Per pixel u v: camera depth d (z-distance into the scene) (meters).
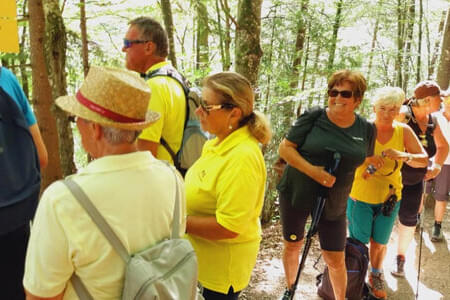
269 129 2.00
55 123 3.92
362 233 3.33
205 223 1.90
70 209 1.20
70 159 3.98
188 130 2.46
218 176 1.90
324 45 7.62
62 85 3.69
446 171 4.41
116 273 1.28
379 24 9.48
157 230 1.40
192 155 2.47
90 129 1.33
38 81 3.82
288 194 2.90
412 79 10.73
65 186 1.22
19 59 5.73
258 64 4.15
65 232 1.21
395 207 3.30
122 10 7.68
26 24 5.61
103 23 7.52
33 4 3.73
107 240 1.25
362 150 2.68
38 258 1.23
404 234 3.75
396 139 3.23
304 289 3.54
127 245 1.29
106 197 1.25
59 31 3.58
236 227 1.84
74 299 1.29
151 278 1.26
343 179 2.69
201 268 2.07
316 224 2.70
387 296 3.49
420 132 3.74
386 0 8.59
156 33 2.51
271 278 3.69
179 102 2.42
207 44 8.23
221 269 2.03
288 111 6.39
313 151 2.69
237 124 1.95
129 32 2.53
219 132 1.96
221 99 1.88
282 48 7.36
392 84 9.24
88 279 1.27
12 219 1.83
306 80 7.70
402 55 8.98
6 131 1.83
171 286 1.31
